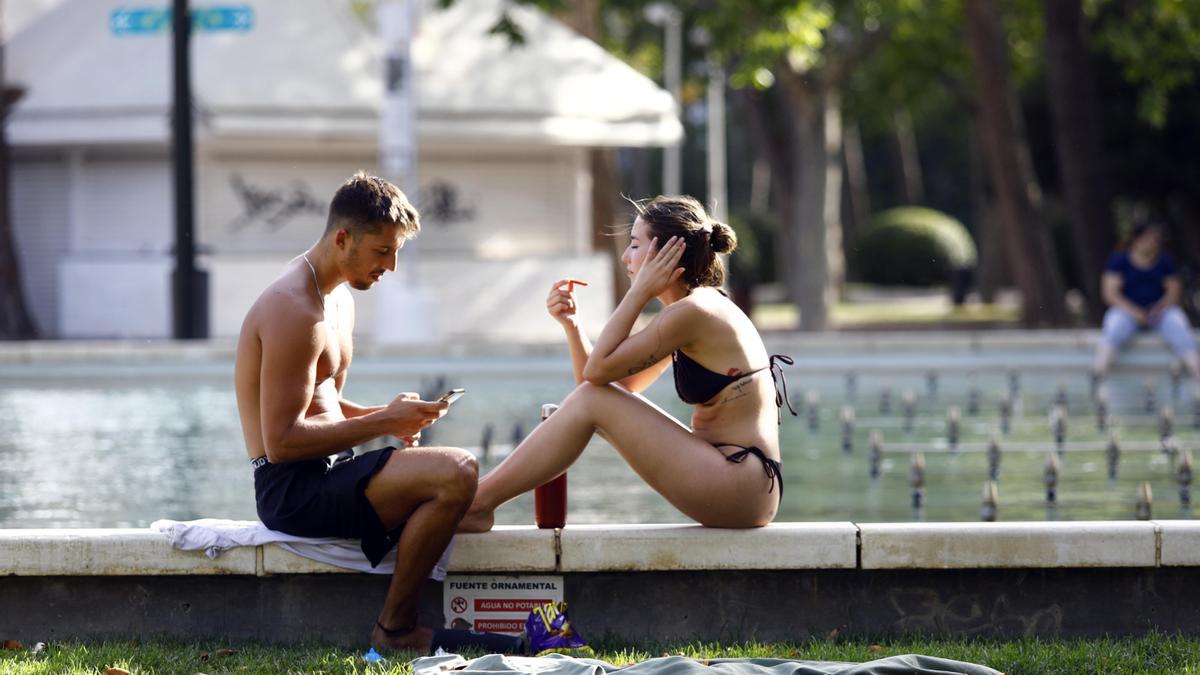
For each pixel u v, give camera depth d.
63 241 71.31
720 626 16.41
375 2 71.50
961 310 99.69
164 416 39.78
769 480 16.03
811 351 50.72
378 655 14.95
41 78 70.06
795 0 65.31
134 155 70.00
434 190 72.50
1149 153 97.25
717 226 16.50
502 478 16.22
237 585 16.27
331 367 15.84
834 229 81.56
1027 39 83.06
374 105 68.75
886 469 29.77
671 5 82.50
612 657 15.20
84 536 15.84
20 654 15.12
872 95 92.69
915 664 13.85
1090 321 68.62
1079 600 16.36
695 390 16.19
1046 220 104.06
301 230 70.44
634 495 26.36
